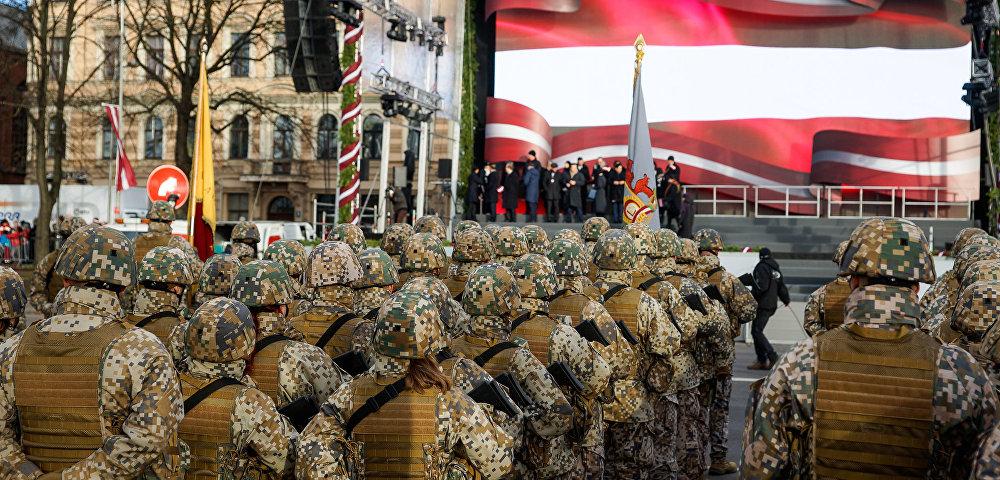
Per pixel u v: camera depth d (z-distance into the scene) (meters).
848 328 3.26
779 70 28.97
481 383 3.85
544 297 5.07
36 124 31.66
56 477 3.43
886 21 28.30
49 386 3.42
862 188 28.20
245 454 3.73
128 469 3.36
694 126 29.45
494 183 27.47
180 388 3.58
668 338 6.33
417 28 21.06
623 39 29.70
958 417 3.06
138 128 43.00
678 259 8.45
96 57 41.81
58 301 3.57
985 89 19.61
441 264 6.88
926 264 3.24
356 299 5.81
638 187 13.51
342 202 21.88
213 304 3.83
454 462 3.57
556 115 30.05
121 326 3.52
